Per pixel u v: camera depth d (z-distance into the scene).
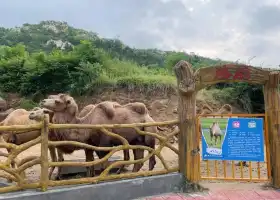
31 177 7.29
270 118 6.53
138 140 7.46
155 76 18.22
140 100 16.92
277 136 6.43
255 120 6.54
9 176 4.82
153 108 16.22
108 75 18.30
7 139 7.05
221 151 6.54
